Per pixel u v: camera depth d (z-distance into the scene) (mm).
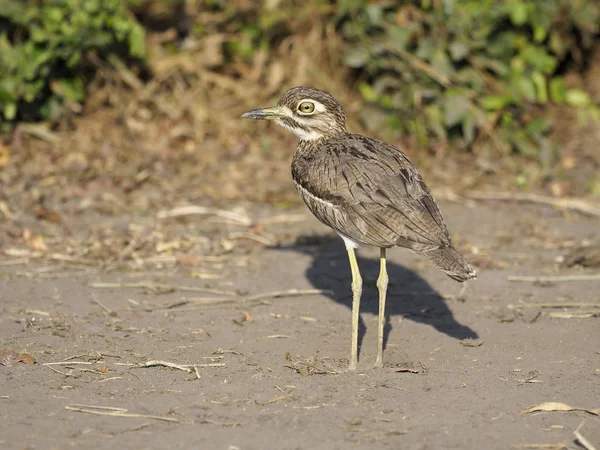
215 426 8109
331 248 13789
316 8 17938
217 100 17516
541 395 8898
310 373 9430
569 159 17297
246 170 16297
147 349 10047
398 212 9219
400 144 17203
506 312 11438
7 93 15781
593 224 14984
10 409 8398
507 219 15016
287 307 11539
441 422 8250
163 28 18031
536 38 18344
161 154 16328
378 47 17188
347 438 7891
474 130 17484
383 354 10125
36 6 16516
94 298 11594
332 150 10094
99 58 17156
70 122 16719
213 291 11961
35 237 13242
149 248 13359
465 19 17250
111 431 7977
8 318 10805
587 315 11328
